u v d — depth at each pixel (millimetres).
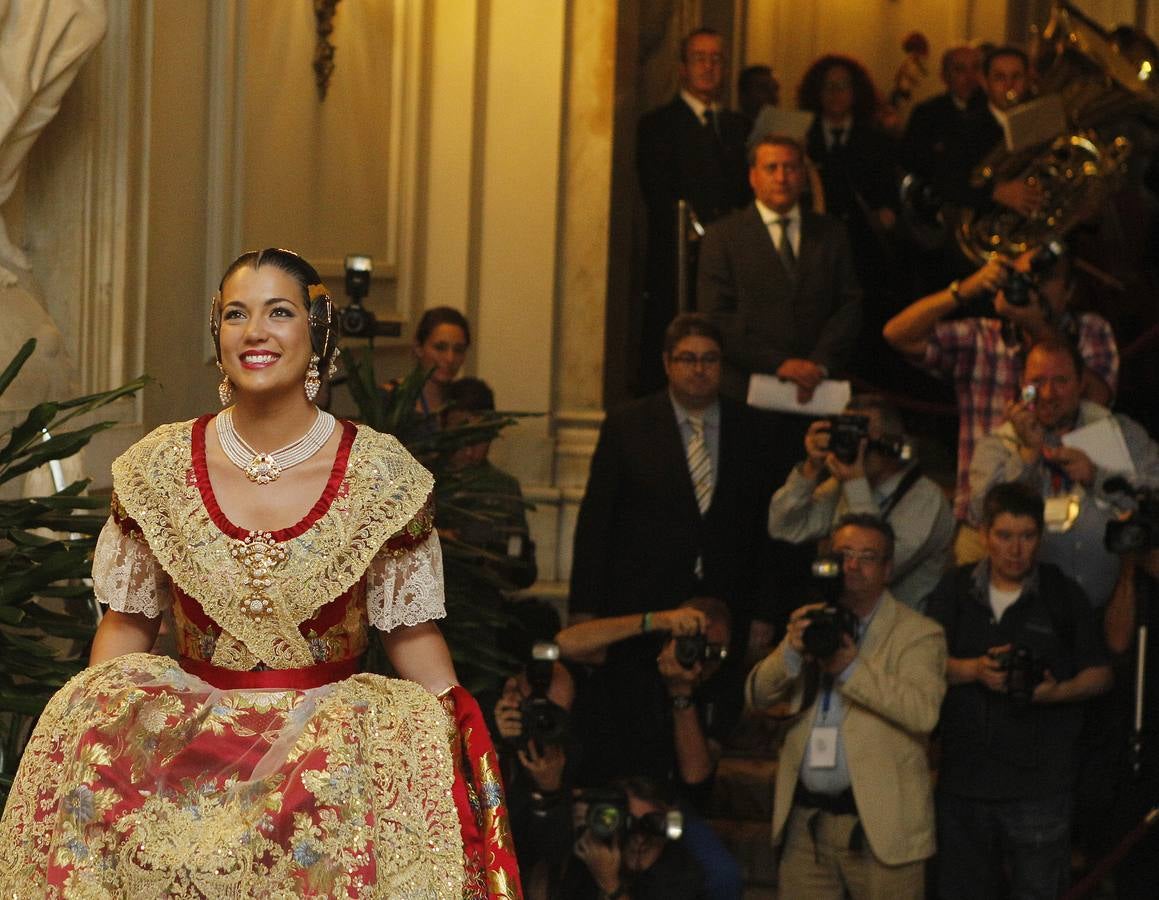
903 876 7035
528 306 11148
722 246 10219
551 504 10953
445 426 8195
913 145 14141
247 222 8234
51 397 6219
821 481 8539
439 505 6207
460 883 3902
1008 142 11164
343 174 9625
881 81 19172
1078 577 8125
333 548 3971
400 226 10609
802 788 7195
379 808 3891
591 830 6449
